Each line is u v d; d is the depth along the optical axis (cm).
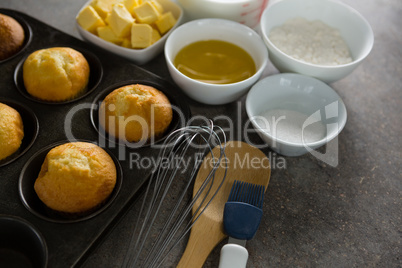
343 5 56
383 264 45
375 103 57
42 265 40
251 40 54
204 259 43
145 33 53
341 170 51
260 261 44
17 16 56
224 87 49
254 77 50
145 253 44
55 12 62
